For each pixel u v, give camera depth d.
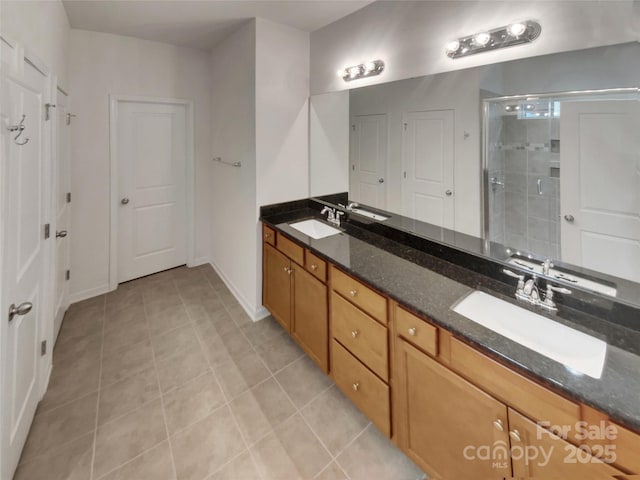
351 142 2.33
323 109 2.56
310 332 2.03
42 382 1.79
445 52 1.66
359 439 1.60
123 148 3.17
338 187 2.50
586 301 1.22
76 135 2.79
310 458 1.49
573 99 1.23
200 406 1.79
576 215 1.26
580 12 1.19
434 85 1.73
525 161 1.39
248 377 2.03
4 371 1.17
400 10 1.89
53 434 1.58
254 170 2.54
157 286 3.30
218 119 3.27
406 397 1.35
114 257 3.16
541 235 1.37
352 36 2.24
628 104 1.11
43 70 1.70
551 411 0.89
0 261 1.09
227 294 3.17
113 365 2.11
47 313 1.88
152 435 1.60
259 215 2.60
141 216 3.40
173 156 3.53
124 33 2.83
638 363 0.94
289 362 2.18
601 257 1.21
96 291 3.07
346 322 1.68
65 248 2.65
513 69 1.39
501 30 1.41
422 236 1.87
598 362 1.01
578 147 1.23
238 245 2.99
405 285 1.43
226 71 2.96
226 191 3.20
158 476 1.40
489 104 1.50
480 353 1.05
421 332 1.24
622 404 0.78
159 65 3.16
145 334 2.47
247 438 1.59
